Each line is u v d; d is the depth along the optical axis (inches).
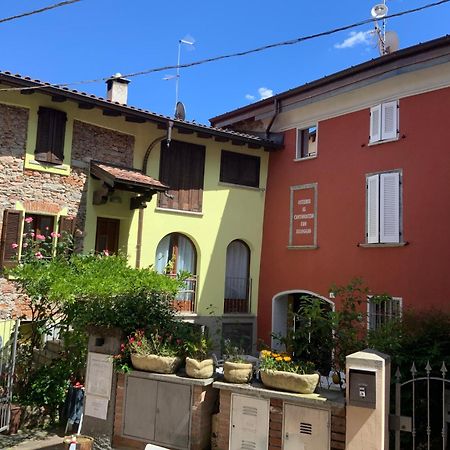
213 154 603.8
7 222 441.1
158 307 316.8
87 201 497.7
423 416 257.0
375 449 212.7
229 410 254.8
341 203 556.1
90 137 505.7
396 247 500.4
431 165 482.6
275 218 625.3
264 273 627.8
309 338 273.9
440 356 271.6
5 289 434.6
